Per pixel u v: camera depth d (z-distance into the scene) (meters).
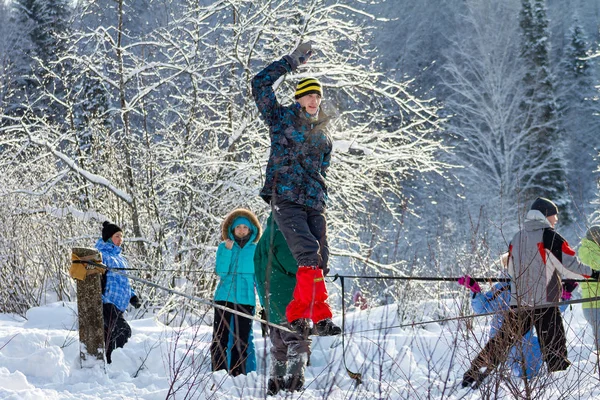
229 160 12.91
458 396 5.62
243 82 13.13
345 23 12.87
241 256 7.39
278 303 6.09
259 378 6.36
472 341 6.54
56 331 8.16
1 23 30.22
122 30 13.16
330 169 12.62
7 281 11.93
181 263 11.90
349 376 5.83
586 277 6.41
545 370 5.56
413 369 6.77
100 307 6.91
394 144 13.23
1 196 12.51
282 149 5.64
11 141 12.98
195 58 13.19
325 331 5.33
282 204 5.58
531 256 6.36
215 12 12.78
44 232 12.54
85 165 13.28
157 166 12.72
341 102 14.91
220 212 12.45
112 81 12.76
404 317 9.88
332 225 13.37
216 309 7.32
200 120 13.18
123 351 7.39
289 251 5.99
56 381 6.61
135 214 12.48
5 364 6.80
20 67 24.09
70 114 13.54
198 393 5.71
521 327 5.50
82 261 6.81
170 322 10.59
